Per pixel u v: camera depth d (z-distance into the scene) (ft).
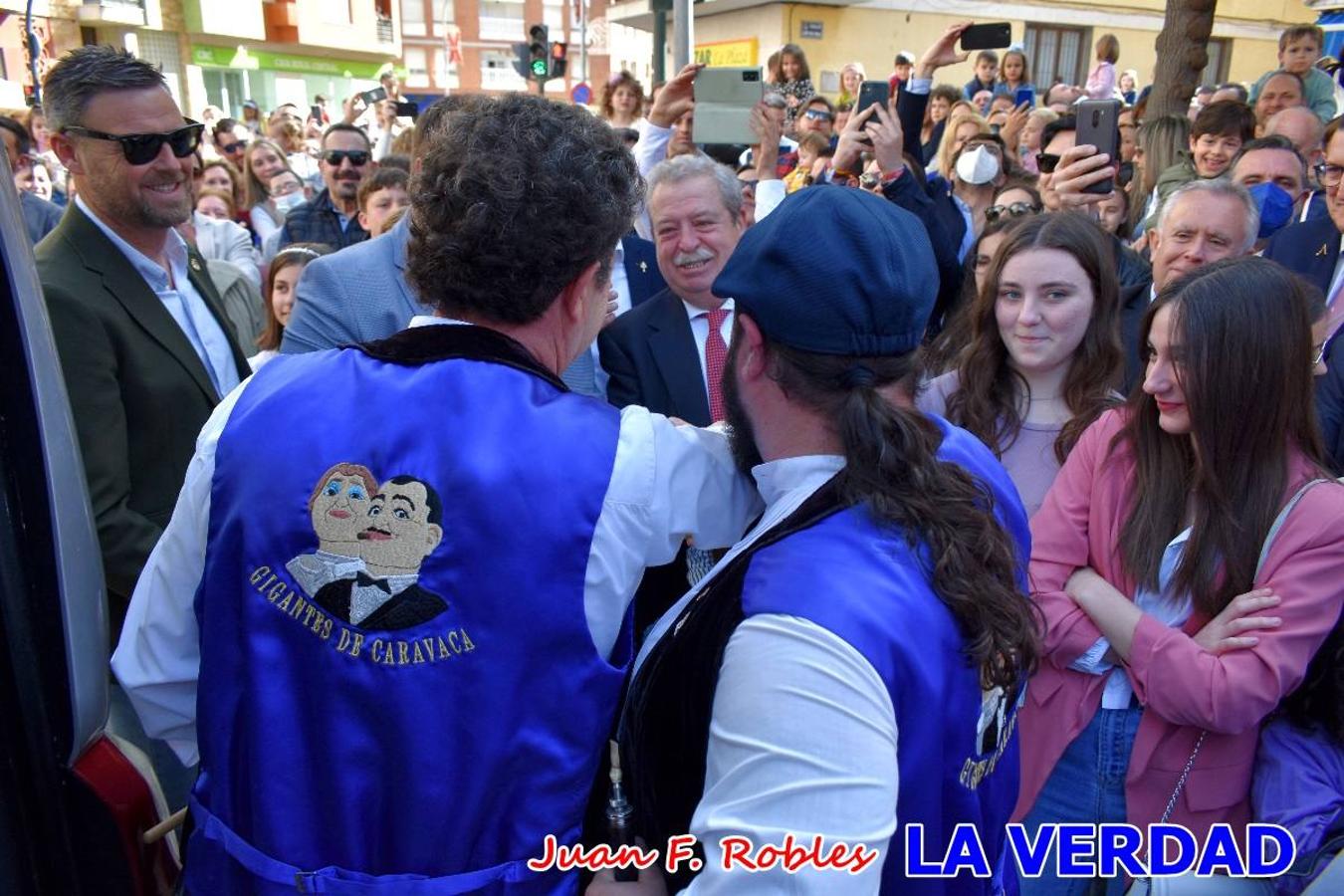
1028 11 47.21
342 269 6.47
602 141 3.43
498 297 3.37
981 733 3.10
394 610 3.09
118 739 4.14
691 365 7.43
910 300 3.00
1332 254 10.23
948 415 7.41
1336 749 5.16
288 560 3.17
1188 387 5.03
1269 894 4.97
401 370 3.34
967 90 31.76
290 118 33.14
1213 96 24.66
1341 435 7.95
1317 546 4.91
